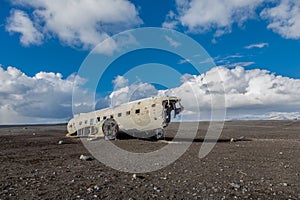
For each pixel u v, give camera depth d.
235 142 23.23
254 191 7.23
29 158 13.93
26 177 9.04
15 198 6.59
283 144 20.95
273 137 29.48
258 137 29.69
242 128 51.28
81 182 8.28
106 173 9.77
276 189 7.45
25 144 22.34
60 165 11.69
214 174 9.48
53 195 6.85
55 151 17.33
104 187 7.64
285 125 59.59
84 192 7.12
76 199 6.52
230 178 8.80
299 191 7.28
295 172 9.90
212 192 7.10
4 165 11.68
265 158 13.50
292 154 15.02
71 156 14.77
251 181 8.39
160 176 9.18
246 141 24.19
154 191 7.20
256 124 65.19
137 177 8.99
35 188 7.54
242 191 7.21
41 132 44.84
